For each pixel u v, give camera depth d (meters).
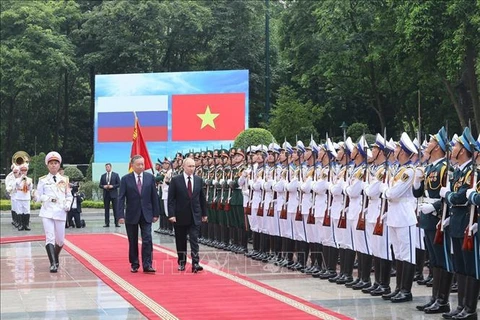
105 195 25.61
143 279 13.18
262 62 44.69
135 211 14.16
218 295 11.31
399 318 9.53
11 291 12.11
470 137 9.36
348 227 12.19
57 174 14.77
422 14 24.75
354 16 31.62
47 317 9.91
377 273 11.34
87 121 51.72
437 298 9.91
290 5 36.38
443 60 25.44
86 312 10.20
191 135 33.22
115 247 18.86
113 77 34.09
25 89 43.38
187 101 33.34
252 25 44.97
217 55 45.34
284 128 33.91
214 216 18.62
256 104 44.84
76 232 23.59
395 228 10.77
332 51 32.91
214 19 43.88
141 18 43.31
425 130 35.00
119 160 34.09
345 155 12.40
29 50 42.88
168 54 45.88
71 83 49.72
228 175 17.73
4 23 43.41
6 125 48.91
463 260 9.44
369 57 30.64
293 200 14.20
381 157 11.45
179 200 14.11
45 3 45.69
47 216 14.41
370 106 37.38
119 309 10.38
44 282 13.06
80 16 46.22
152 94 33.72
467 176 9.25
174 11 43.53
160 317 9.66
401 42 27.84
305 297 11.19
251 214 15.87
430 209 9.90
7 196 38.59
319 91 40.28
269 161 15.25
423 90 32.91
